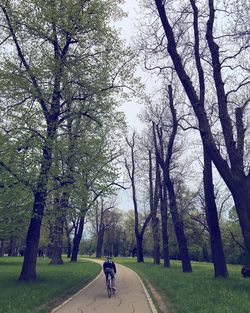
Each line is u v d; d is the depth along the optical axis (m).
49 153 20.80
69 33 22.56
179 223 33.28
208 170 25.47
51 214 22.48
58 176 21.19
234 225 52.34
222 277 24.02
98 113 23.20
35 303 14.72
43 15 21.77
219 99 18.94
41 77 21.58
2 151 20.02
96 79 22.86
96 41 23.22
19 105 21.48
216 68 18.94
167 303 15.66
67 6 22.14
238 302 13.94
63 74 21.81
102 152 23.02
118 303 16.05
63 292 18.95
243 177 17.75
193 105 18.33
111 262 19.48
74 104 22.98
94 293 19.61
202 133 18.12
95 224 83.69
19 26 21.92
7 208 27.45
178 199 46.53
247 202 17.48
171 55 18.44
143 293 19.55
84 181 21.80
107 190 23.38
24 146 20.20
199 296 15.80
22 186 20.34
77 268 37.59
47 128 21.45
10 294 16.55
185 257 32.84
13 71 21.78
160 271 33.84
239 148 19.39
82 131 22.97
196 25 19.62
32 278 22.41
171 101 32.53
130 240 99.75
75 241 54.69
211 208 25.19
